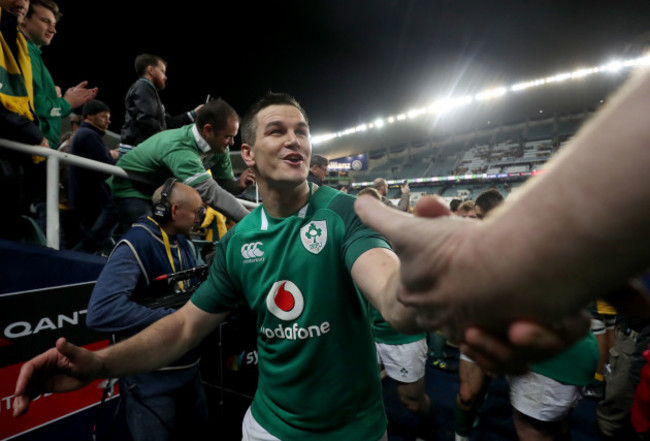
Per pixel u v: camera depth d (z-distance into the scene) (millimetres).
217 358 1998
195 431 1729
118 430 1780
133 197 2145
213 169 2805
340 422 1062
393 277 534
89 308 1415
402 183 24953
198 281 1887
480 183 21672
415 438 2684
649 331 1994
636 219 136
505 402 3215
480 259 189
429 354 4426
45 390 744
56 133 2322
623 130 144
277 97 1163
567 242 152
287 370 1095
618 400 2549
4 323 1391
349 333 1062
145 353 975
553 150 21594
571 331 187
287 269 1055
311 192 1140
